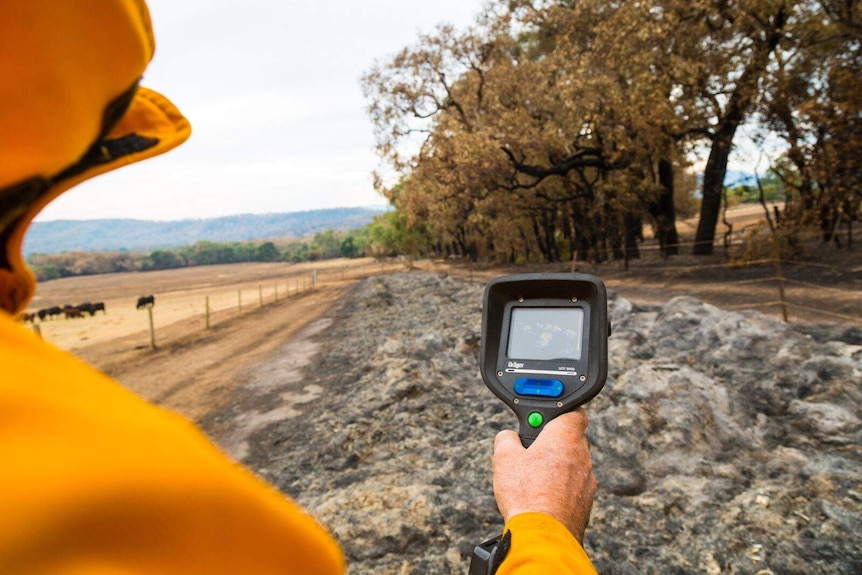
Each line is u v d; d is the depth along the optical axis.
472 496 5.47
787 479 4.93
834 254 20.42
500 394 1.34
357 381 11.94
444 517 5.08
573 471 0.98
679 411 5.87
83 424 0.37
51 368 0.40
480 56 32.19
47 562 0.30
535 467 0.98
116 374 19.62
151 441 0.39
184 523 0.37
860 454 5.29
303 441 8.62
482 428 7.65
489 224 55.12
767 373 7.30
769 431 5.85
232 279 157.00
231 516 0.40
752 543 4.20
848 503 4.39
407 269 80.38
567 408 1.30
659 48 22.48
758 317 9.59
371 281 52.81
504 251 56.88
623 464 5.47
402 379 9.80
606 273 27.89
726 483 4.99
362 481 6.57
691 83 21.97
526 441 1.30
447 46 32.03
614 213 34.41
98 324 49.09
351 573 4.59
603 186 31.09
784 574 3.87
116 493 0.34
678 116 22.33
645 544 4.42
